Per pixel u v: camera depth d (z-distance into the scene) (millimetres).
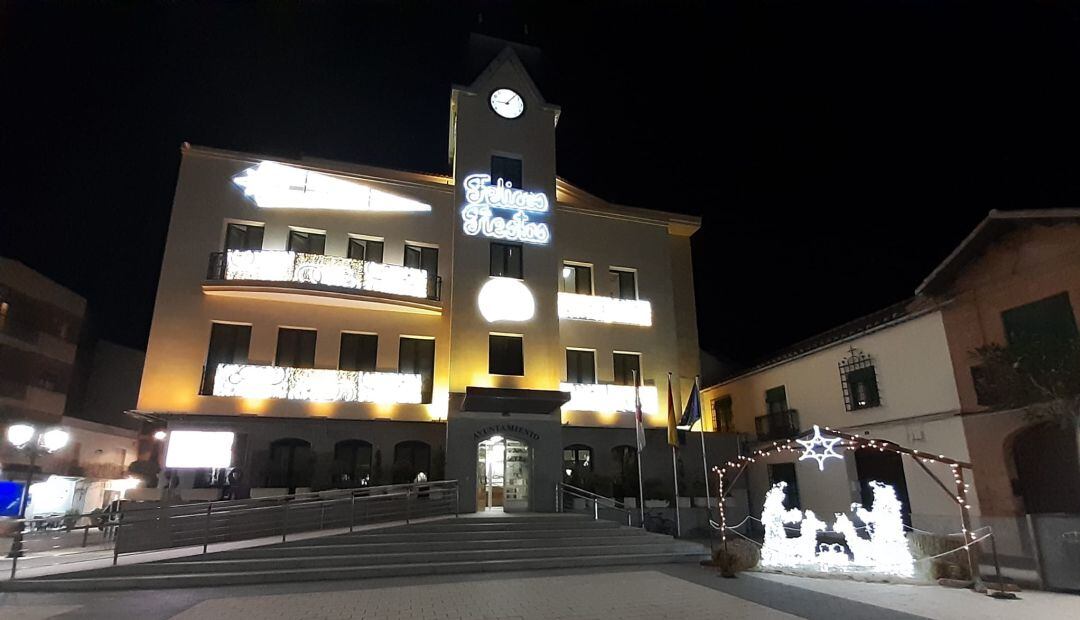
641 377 22688
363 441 19047
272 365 18875
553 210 22109
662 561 14164
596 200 24906
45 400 34375
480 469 20016
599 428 21438
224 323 18969
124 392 39594
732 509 21125
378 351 20016
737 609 9188
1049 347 12703
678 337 24594
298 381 18766
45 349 34625
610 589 10695
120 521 12188
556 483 19031
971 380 16719
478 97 22391
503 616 8688
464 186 21250
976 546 11711
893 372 19094
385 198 21188
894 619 8672
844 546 16734
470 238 20797
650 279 23969
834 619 8609
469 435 18797
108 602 9703
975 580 11062
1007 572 13062
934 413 17531
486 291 20453
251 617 8656
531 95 23109
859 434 19953
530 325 20594
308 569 11789
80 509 30953
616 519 18797
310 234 20422
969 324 16984
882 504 12906
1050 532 11281
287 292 18781
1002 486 15602
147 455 37656
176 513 13500
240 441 17875
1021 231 15969
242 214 19672
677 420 22703
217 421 17891
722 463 23297
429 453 19609
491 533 14414
